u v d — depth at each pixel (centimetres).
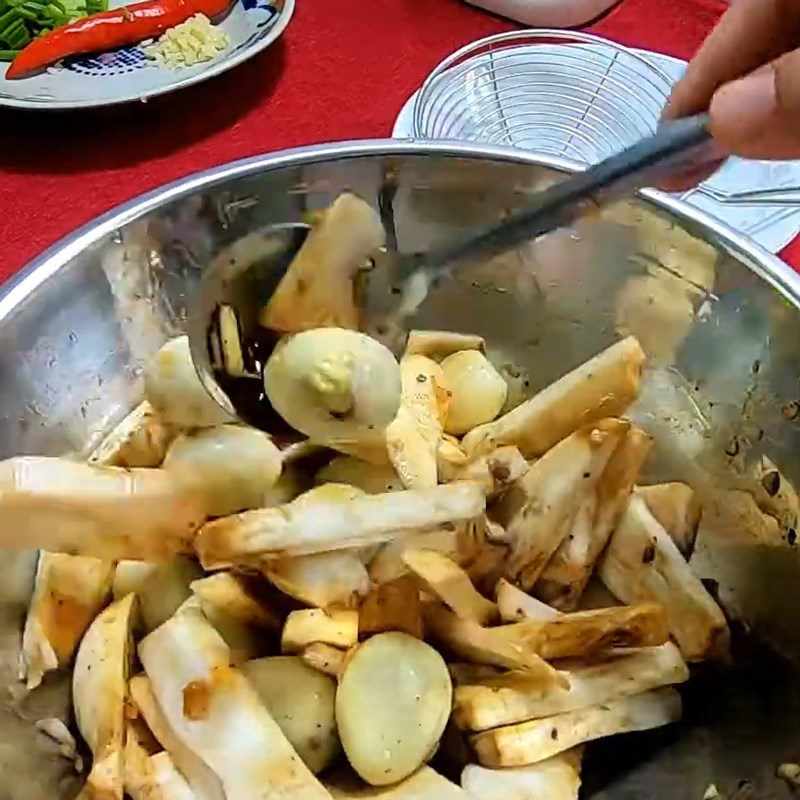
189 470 62
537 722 61
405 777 60
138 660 64
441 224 76
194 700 58
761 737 63
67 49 112
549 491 67
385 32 120
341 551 61
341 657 61
